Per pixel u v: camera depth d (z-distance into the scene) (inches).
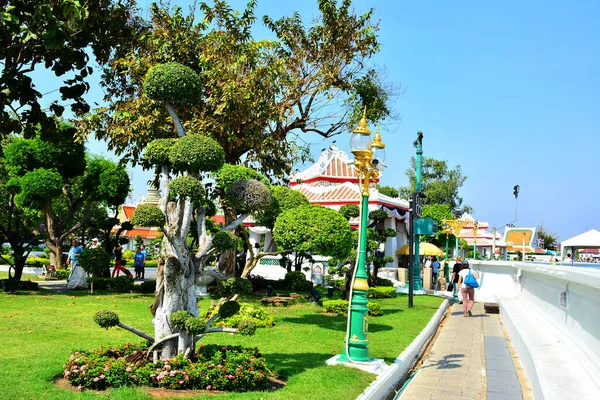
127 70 589.9
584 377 256.1
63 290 657.0
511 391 289.3
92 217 1119.0
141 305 522.3
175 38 581.9
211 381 232.8
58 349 302.4
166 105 269.6
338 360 301.4
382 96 805.9
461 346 429.7
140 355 253.8
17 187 705.0
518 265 593.0
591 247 735.1
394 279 948.0
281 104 703.1
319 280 868.6
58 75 272.1
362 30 741.9
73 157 781.3
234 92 555.8
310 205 499.5
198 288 605.3
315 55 750.5
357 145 310.0
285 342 362.0
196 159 243.4
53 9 240.5
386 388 277.0
